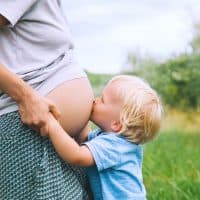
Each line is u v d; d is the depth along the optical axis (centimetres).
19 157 370
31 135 369
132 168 397
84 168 395
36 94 367
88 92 394
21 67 378
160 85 1316
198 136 1059
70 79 385
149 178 658
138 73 1340
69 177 380
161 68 1333
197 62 1310
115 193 391
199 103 1297
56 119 372
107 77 1299
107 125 398
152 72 1333
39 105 365
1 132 372
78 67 393
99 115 398
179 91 1304
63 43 387
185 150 889
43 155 369
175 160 751
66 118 384
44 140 370
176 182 640
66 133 378
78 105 387
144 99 394
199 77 1304
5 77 361
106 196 389
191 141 1019
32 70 378
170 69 1320
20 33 379
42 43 382
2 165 373
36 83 378
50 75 381
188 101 1303
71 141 374
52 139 369
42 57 381
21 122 370
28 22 380
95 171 391
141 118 393
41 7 383
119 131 395
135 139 396
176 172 687
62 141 370
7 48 379
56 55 385
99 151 384
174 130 1130
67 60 387
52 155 372
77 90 387
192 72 1306
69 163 379
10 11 371
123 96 394
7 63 379
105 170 390
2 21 374
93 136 404
